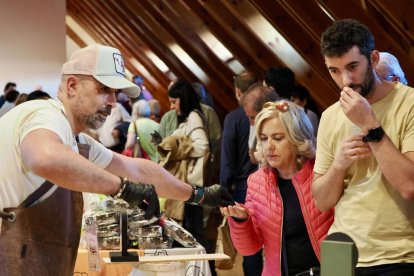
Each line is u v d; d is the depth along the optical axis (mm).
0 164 2494
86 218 3572
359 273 2701
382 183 2711
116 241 3570
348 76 2656
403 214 2688
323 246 1614
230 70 9125
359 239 2713
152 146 7168
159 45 10914
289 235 2984
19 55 10961
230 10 6785
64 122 2502
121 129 9047
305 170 3000
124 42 13039
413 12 4637
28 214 2506
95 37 15258
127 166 2924
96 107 2602
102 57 2596
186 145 5555
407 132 2688
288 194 3014
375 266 2682
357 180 2779
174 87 5793
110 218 3588
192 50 9750
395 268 2654
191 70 9906
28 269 2502
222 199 2998
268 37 6598
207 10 7535
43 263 2531
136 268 3414
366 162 2754
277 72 4812
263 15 6367
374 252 2693
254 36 7426
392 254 2672
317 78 6539
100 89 2600
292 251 2980
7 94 9234
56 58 11117
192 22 8367
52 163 2303
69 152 2357
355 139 2672
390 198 2699
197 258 2811
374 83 2717
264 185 3057
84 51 2609
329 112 2896
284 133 2979
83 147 2711
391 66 3451
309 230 2945
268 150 2998
